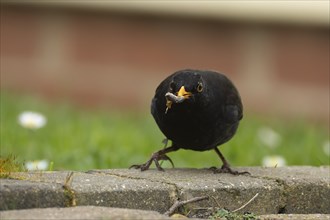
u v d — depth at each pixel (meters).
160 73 17.06
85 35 17.03
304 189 6.95
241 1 16.91
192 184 6.52
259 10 16.84
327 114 16.91
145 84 17.06
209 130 7.52
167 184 6.43
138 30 17.00
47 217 5.32
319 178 7.11
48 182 6.00
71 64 17.08
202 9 16.92
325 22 16.78
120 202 6.12
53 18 17.08
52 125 12.97
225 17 16.95
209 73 7.74
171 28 17.05
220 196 6.55
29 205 5.72
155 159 7.61
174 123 7.45
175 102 7.12
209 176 7.13
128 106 17.05
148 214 5.51
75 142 11.36
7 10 17.09
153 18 16.98
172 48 17.03
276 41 16.94
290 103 16.95
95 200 6.00
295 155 11.73
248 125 14.38
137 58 17.05
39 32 17.09
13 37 17.14
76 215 5.37
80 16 17.03
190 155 11.41
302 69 16.92
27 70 17.17
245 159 11.16
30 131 11.80
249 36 16.98
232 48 17.02
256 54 16.98
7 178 6.25
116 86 17.06
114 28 17.00
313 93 16.91
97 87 17.09
